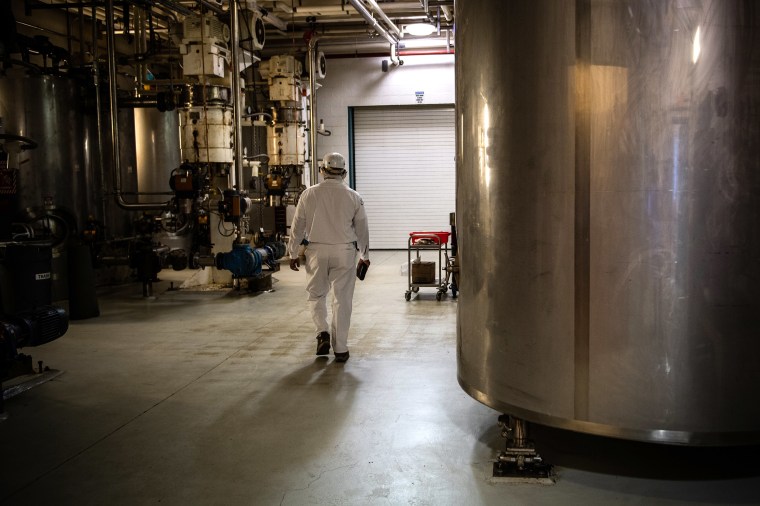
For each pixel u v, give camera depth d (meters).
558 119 2.60
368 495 2.67
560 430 3.35
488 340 2.95
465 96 2.99
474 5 2.86
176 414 3.74
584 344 2.63
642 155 2.50
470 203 3.02
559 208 2.63
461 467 2.93
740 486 2.69
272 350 5.25
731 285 2.52
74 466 3.04
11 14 5.87
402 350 5.17
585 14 2.50
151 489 2.78
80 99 8.42
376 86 13.55
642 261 2.53
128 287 8.88
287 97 10.37
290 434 3.39
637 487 2.68
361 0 9.43
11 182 5.89
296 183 12.16
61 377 4.55
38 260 4.61
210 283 8.79
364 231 4.87
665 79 2.45
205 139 7.90
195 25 7.66
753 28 2.44
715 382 2.55
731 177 2.48
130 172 9.27
